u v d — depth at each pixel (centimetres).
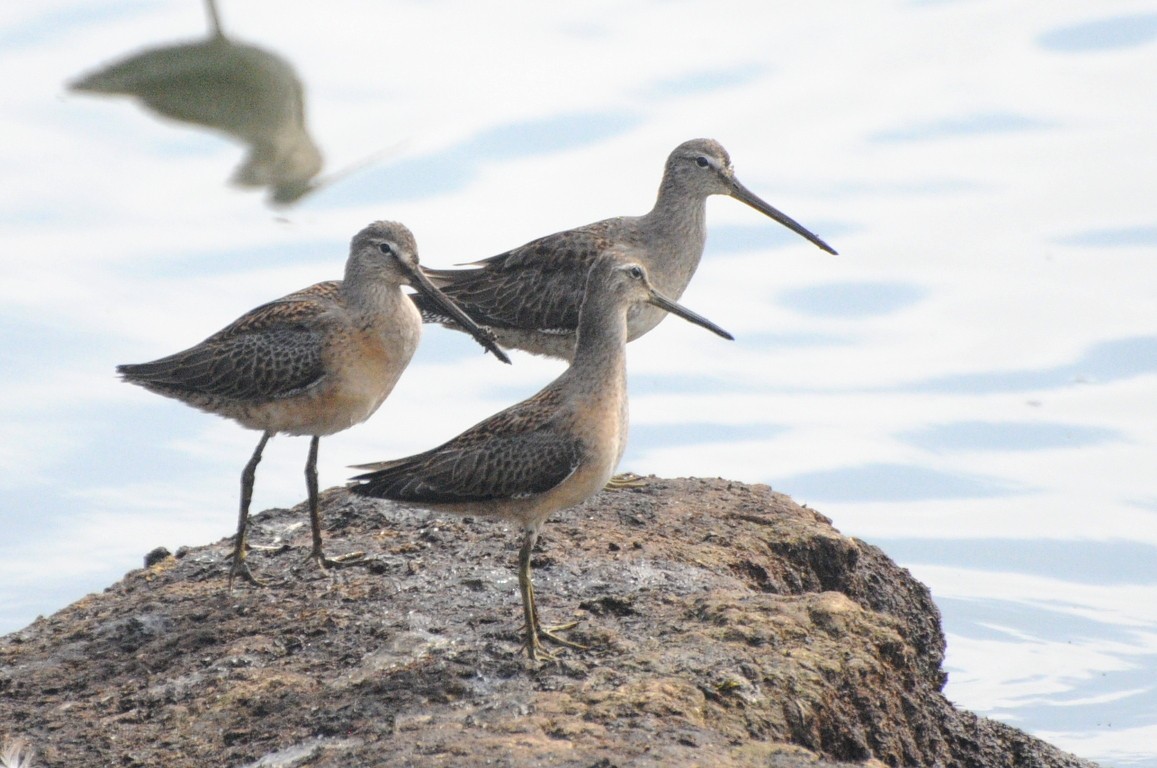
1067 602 1825
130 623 1358
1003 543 1948
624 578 1373
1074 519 1994
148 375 1498
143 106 2984
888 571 1598
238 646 1291
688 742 1065
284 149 2805
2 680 1298
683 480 1658
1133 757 1512
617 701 1122
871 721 1191
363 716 1158
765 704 1138
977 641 1742
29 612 1780
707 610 1278
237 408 1470
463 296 1855
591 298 1271
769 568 1459
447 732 1095
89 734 1195
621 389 1278
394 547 1464
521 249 1852
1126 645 1734
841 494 2053
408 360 1508
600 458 1258
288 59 3069
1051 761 1380
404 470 1266
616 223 1850
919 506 2033
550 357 1883
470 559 1420
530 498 1247
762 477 2083
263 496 2031
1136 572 1888
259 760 1121
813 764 1051
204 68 3022
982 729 1385
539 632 1245
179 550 1558
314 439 1474
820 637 1238
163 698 1235
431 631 1281
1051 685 1652
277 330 1457
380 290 1470
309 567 1437
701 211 1852
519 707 1127
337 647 1276
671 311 1337
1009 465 2109
